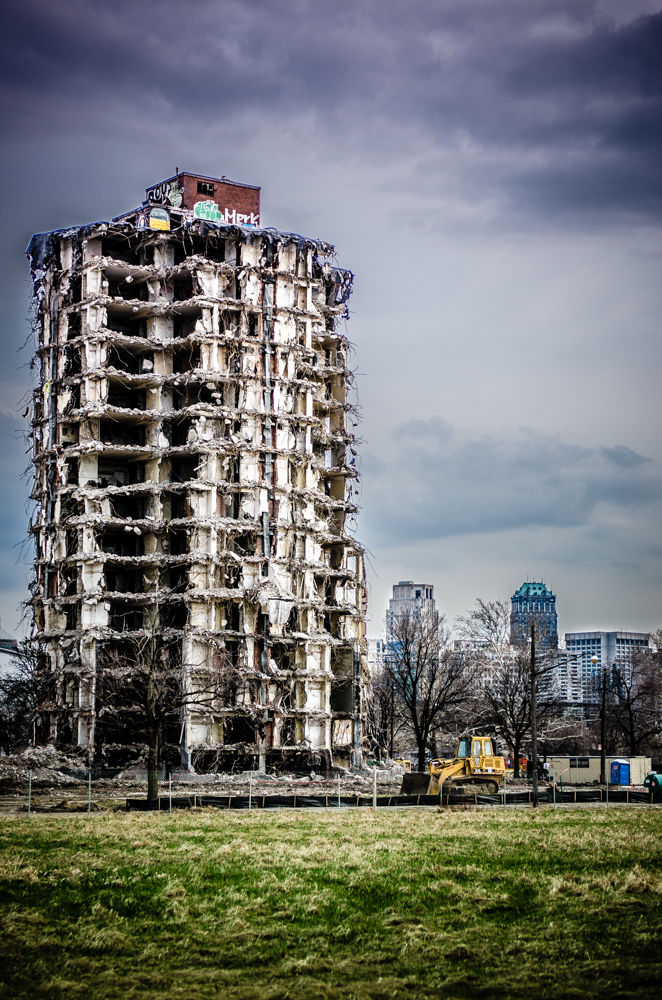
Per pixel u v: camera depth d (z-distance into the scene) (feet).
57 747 428.97
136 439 473.26
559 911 160.25
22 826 231.91
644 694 602.03
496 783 349.41
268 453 463.42
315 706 463.01
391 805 317.01
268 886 172.86
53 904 163.53
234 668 433.07
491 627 590.96
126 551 458.91
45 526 459.32
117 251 489.26
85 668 426.10
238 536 454.81
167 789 367.86
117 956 144.25
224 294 471.21
